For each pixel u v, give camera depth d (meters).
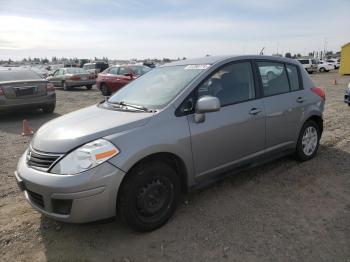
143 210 3.49
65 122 3.87
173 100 3.84
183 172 3.87
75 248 3.41
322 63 43.25
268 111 4.66
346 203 4.12
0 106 10.41
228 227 3.66
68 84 22.00
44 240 3.57
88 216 3.20
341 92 17.19
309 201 4.20
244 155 4.44
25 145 7.52
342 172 5.09
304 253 3.17
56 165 3.26
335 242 3.32
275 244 3.32
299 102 5.18
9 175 5.52
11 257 3.31
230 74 4.41
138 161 3.40
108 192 3.22
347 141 6.77
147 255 3.25
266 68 4.89
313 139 5.63
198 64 4.44
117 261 3.18
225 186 4.69
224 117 4.13
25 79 11.22
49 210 3.29
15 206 4.37
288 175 5.01
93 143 3.28
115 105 4.27
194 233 3.57
